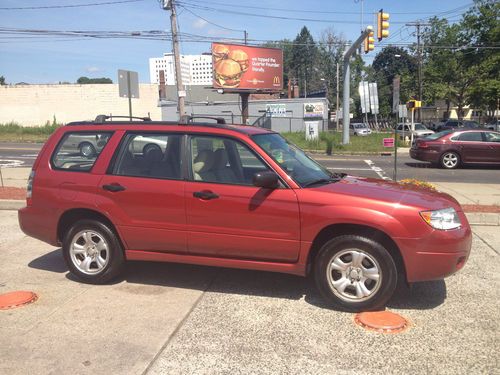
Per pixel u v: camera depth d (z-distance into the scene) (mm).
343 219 4348
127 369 3482
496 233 7363
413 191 4789
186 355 3682
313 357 3650
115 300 4762
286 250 4586
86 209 5164
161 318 4340
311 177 4879
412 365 3527
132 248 5109
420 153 18953
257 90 39750
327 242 4477
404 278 4594
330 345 3832
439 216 4328
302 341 3904
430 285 5156
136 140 5164
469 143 18297
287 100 47062
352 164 20281
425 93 58625
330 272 4492
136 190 4961
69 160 5387
